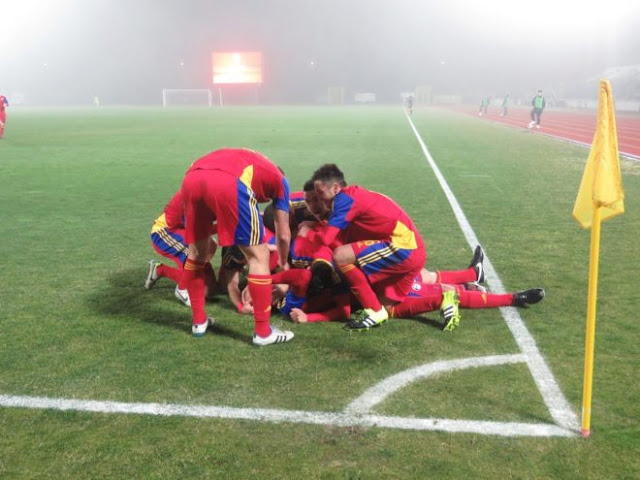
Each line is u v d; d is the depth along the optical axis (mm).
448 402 2887
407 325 3906
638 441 2549
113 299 4449
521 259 5473
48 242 6219
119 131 24406
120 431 2658
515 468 2369
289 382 3107
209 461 2430
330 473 2346
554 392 2973
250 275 3504
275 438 2594
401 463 2406
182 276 4129
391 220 3818
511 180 10641
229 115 42281
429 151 16031
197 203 3494
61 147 17125
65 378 3164
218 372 3230
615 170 2441
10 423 2730
